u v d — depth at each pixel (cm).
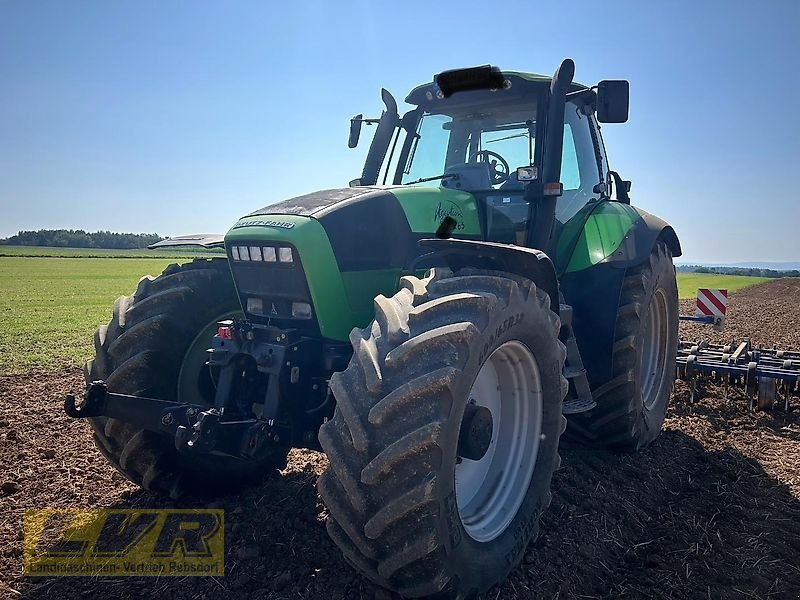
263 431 305
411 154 471
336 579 307
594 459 469
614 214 479
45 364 894
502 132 445
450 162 458
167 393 365
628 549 359
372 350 262
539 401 331
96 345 372
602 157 517
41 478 437
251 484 411
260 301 351
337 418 258
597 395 463
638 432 477
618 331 457
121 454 361
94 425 368
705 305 816
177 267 410
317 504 386
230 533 355
